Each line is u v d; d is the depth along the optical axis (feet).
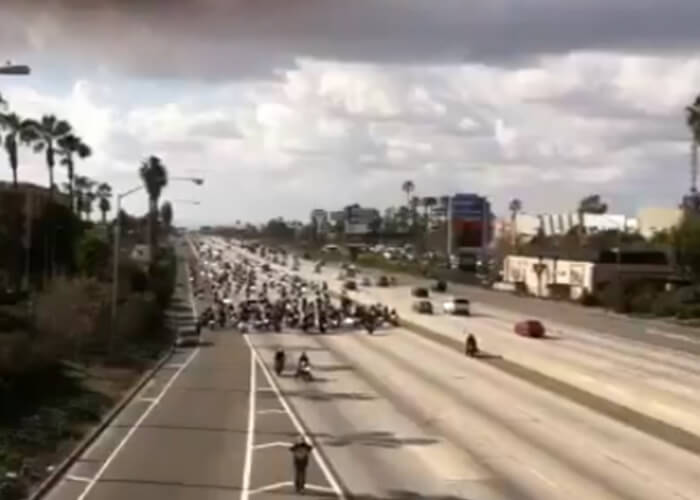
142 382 210.18
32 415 155.33
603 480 125.90
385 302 465.88
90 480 120.26
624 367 246.47
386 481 122.72
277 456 136.36
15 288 335.06
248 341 307.99
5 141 464.24
